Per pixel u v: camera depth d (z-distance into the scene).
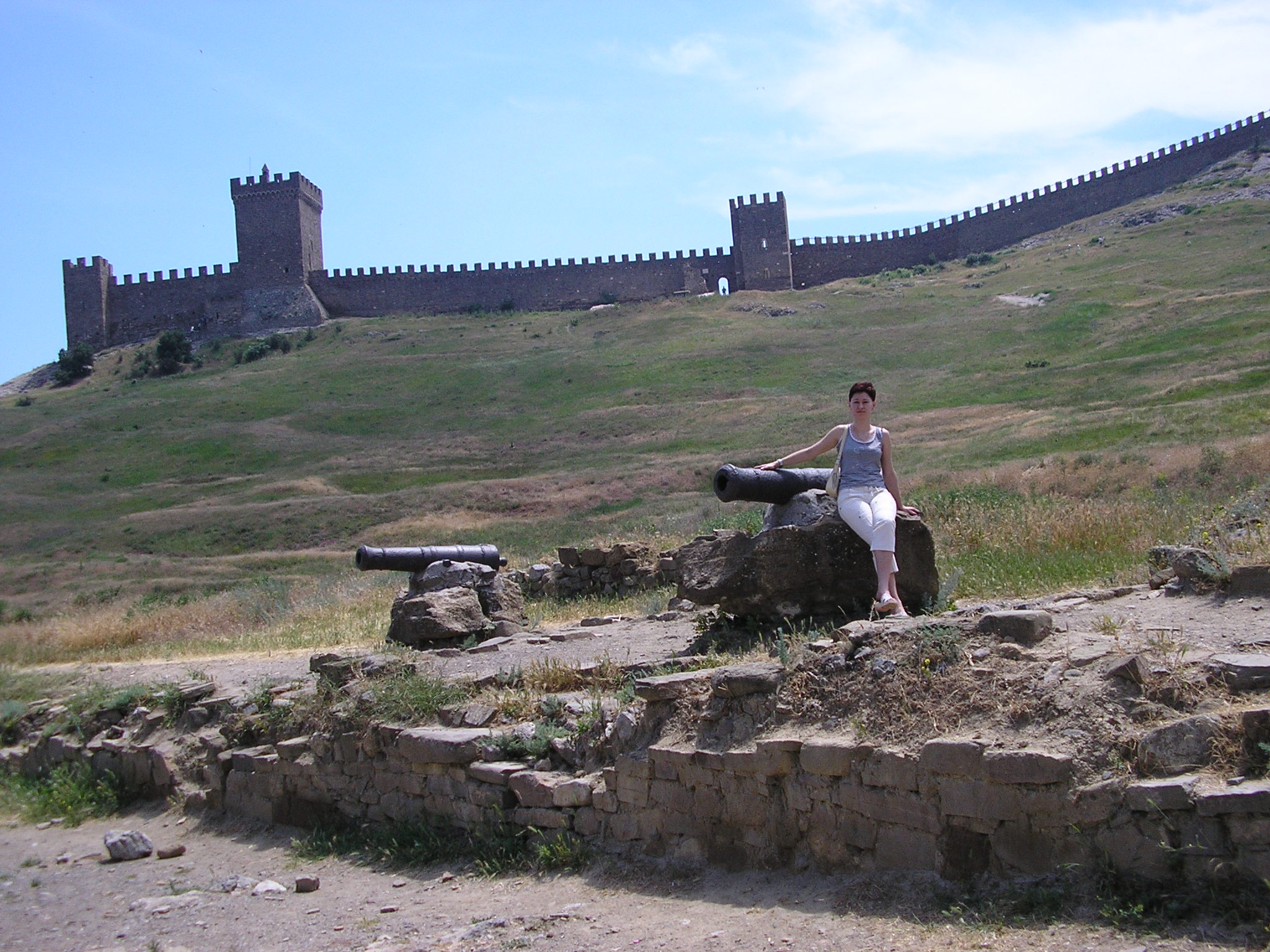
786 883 5.53
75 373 110.88
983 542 11.56
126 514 60.34
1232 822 4.17
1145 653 5.18
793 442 54.25
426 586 12.91
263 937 6.35
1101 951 4.09
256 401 88.31
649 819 6.38
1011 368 63.47
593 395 79.00
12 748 13.08
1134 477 22.97
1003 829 4.81
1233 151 108.50
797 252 121.06
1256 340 52.03
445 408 80.88
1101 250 96.69
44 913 7.54
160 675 13.88
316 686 9.77
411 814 8.01
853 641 6.13
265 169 117.56
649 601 13.36
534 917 5.80
